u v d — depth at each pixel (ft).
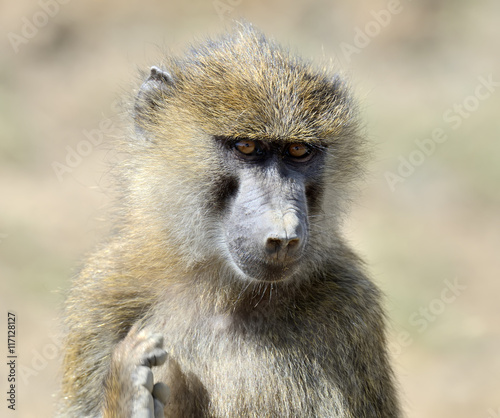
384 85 106.52
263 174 33.12
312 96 34.19
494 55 113.39
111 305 34.17
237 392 32.27
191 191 34.04
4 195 86.63
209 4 114.01
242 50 36.17
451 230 88.63
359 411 33.22
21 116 98.48
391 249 83.92
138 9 113.60
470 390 68.49
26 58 107.55
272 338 32.91
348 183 36.73
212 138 33.76
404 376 69.51
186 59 37.93
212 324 33.55
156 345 30.83
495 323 75.72
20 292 72.69
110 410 30.53
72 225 83.46
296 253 31.37
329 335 33.17
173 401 32.50
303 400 32.40
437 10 119.03
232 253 32.89
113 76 104.47
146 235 34.50
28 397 60.75
